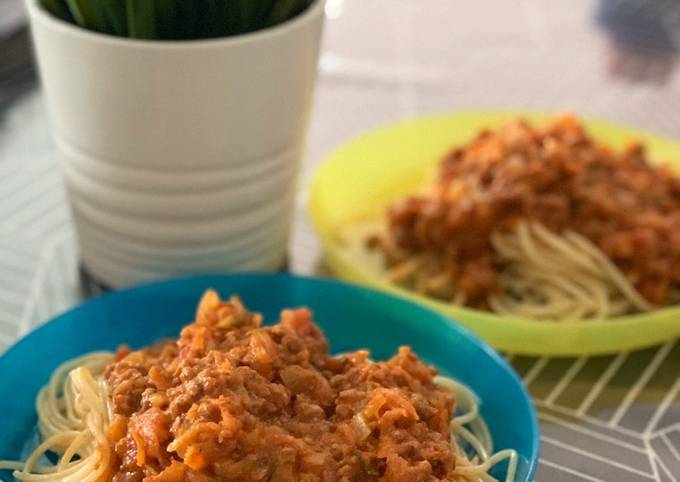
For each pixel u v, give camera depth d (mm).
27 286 689
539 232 717
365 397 559
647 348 670
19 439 586
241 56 612
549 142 732
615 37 1013
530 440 577
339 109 874
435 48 979
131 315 636
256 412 542
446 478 554
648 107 900
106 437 559
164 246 662
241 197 654
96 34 608
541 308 710
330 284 651
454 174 735
